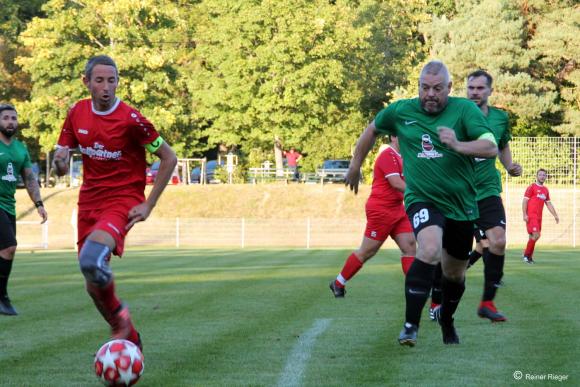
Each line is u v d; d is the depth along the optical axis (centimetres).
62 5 9706
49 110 9744
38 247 6744
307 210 8812
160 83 9694
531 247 4000
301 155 10900
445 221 1451
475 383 1177
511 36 9975
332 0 11456
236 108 9844
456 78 10062
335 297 2320
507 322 1791
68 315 1988
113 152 1334
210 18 10738
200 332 1673
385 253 4884
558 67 10381
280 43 9450
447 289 1501
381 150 2209
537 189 4028
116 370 1121
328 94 9962
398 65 11031
